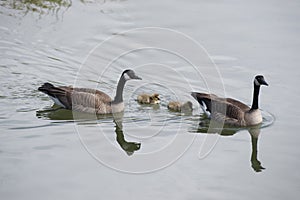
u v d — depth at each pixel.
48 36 22.28
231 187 12.65
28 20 23.86
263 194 12.33
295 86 18.42
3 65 19.80
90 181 12.68
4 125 15.61
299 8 25.03
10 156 13.66
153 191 12.35
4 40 21.88
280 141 15.20
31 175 12.77
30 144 14.42
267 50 20.94
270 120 16.58
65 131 15.43
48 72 19.53
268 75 19.11
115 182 12.72
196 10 24.84
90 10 25.00
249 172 13.41
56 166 13.27
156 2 25.91
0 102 17.25
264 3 25.84
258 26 23.03
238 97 17.84
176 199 12.03
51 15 24.39
